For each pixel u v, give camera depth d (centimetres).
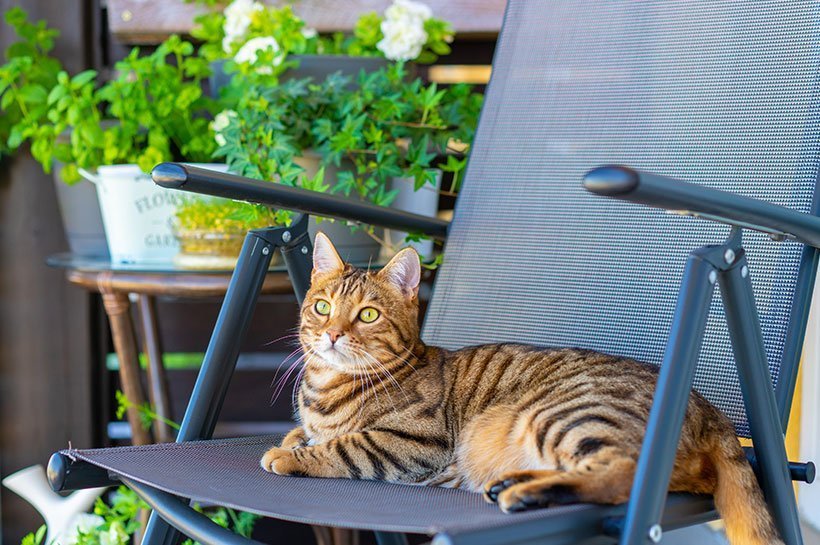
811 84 143
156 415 205
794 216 117
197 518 120
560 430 123
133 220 200
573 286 157
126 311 195
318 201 149
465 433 140
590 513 103
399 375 146
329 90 197
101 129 204
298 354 244
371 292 148
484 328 163
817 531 183
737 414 134
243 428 243
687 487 118
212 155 204
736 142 147
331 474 130
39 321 239
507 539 95
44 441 241
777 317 134
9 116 229
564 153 166
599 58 167
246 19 210
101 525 185
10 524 240
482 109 176
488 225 169
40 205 237
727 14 155
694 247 148
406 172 192
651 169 154
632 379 129
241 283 143
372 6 236
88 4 240
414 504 111
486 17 233
